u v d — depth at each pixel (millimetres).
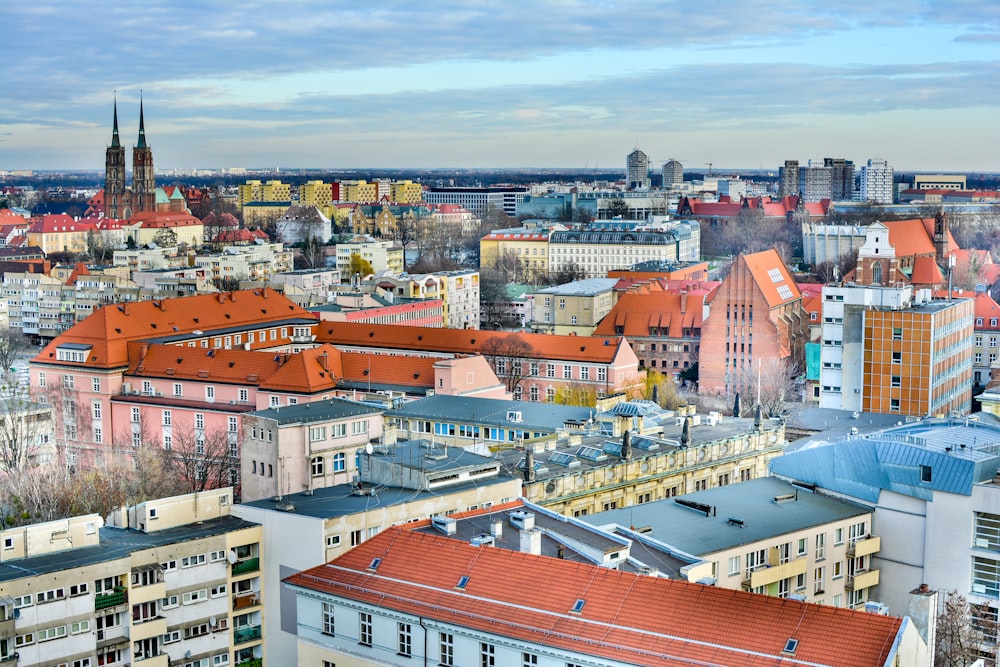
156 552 156375
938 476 162500
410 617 130750
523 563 130500
